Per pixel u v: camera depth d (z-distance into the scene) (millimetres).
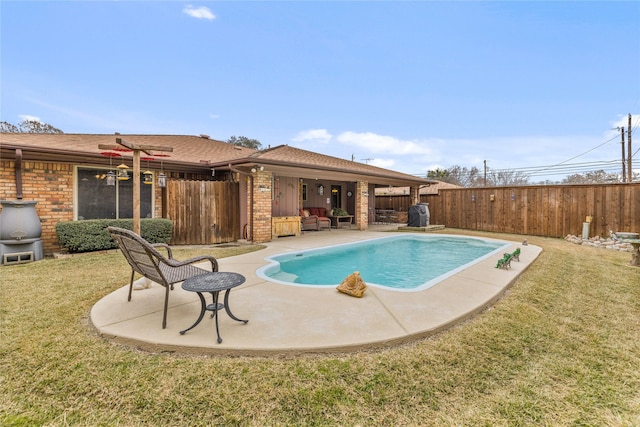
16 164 7129
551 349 2916
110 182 7078
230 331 3074
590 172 23406
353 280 4324
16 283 4840
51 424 1959
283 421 2004
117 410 2084
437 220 16438
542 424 2020
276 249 8445
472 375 2490
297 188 14055
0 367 2508
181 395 2223
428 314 3543
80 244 7426
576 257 7570
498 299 4332
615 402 2223
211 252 7820
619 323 3527
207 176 10844
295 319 3391
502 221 13742
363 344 2838
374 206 19359
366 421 2016
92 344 2910
